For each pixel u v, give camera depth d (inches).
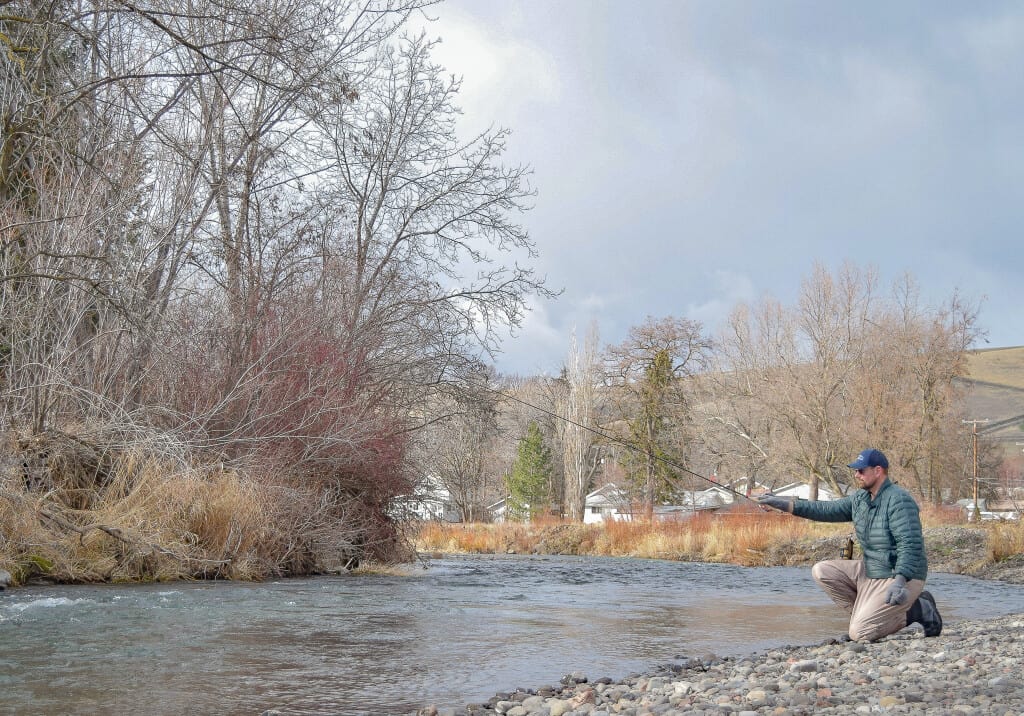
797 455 2224.4
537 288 940.6
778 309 2564.0
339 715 214.5
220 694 232.4
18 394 514.0
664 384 2642.7
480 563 1128.2
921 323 2190.0
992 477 3144.7
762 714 198.1
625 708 214.8
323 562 664.4
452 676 268.8
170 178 636.7
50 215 543.5
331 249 834.8
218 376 637.9
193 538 528.7
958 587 786.2
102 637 312.3
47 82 613.0
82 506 517.3
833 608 530.6
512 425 3255.4
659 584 757.3
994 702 202.5
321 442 647.1
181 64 684.7
